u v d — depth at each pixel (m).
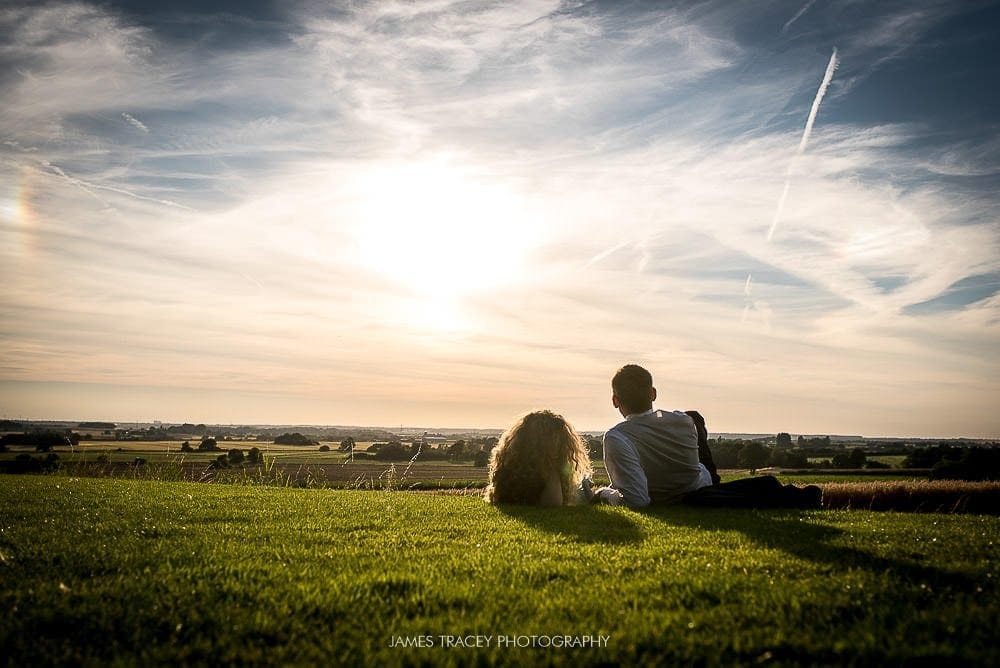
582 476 6.79
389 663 1.92
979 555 3.36
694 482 6.37
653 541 3.92
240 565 3.21
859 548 3.55
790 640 2.07
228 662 1.99
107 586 2.76
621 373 6.50
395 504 6.57
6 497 6.70
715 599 2.59
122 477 12.31
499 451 6.64
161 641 2.17
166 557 3.43
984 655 1.93
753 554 3.44
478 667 1.93
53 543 3.82
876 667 1.90
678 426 6.29
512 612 2.43
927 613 2.31
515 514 5.52
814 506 6.15
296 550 3.69
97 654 2.07
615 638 2.12
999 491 9.48
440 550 3.69
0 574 3.01
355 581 2.86
